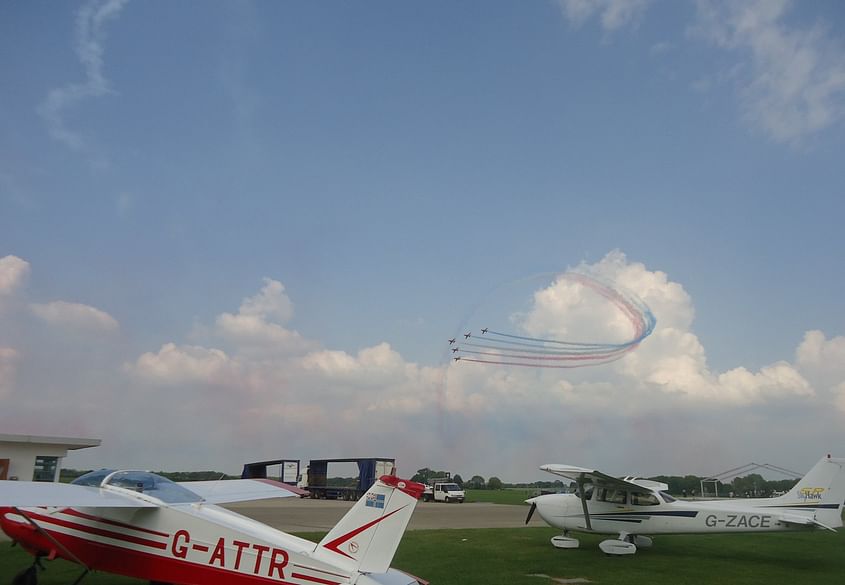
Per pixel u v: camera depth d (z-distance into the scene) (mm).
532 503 18156
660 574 13070
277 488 10641
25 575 9016
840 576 13195
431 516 29203
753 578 12773
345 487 44500
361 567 7730
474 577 12180
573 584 11727
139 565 8203
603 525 16891
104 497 7875
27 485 7848
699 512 16172
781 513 15648
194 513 8328
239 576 7836
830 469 16234
